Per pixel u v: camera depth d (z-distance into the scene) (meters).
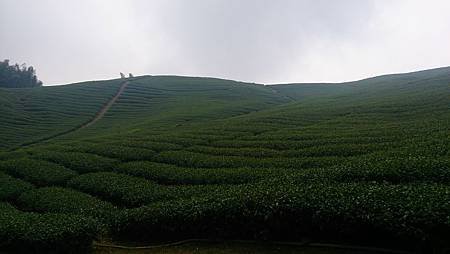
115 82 127.88
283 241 18.77
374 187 19.45
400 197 17.62
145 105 92.69
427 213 15.59
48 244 20.25
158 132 54.00
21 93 106.44
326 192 19.52
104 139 50.50
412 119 45.34
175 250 19.81
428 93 65.62
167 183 29.95
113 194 28.58
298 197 19.20
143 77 146.75
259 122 53.81
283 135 42.59
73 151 43.69
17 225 21.70
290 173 26.33
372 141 34.81
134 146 42.94
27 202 29.52
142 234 22.16
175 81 130.38
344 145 33.53
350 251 17.17
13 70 191.50
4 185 32.94
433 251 15.46
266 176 26.92
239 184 26.08
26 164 38.22
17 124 75.31
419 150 26.88
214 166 32.44
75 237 20.44
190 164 33.72
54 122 78.44
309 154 32.81
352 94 88.31
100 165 36.22
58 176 34.06
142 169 33.03
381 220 16.30
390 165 22.72
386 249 16.70
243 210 19.47
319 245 17.95
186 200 22.91
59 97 101.62
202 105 84.81
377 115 51.06
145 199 26.34
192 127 55.72
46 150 45.97
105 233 22.66
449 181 20.34
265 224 19.08
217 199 21.20
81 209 26.06
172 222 21.11
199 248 19.59
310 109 64.50
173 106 87.06
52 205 27.44
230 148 38.50
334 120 50.62
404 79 107.06
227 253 18.56
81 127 74.12
